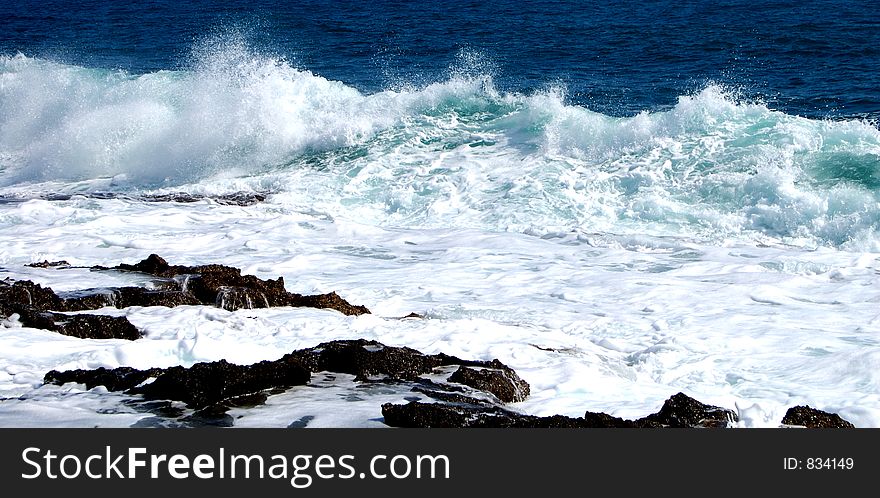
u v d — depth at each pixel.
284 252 15.45
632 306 12.10
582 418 7.50
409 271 14.13
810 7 43.34
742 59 31.89
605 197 17.88
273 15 49.28
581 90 27.81
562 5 48.88
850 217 15.58
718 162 17.98
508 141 21.05
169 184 21.36
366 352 8.78
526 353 9.98
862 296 12.16
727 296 12.40
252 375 8.19
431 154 20.98
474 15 46.50
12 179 22.69
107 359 9.32
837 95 25.53
